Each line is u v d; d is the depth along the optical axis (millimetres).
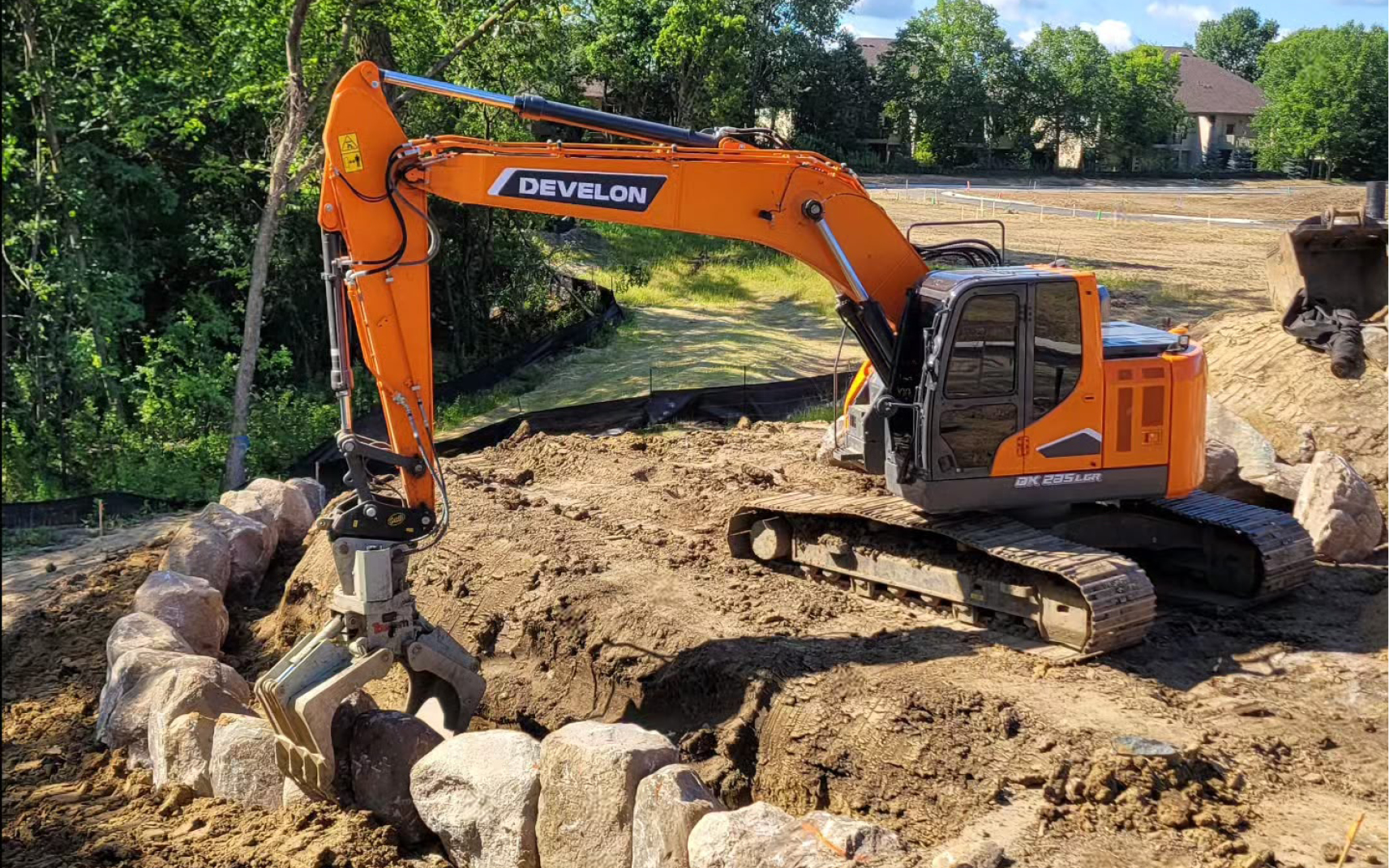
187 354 22828
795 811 7512
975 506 8992
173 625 10383
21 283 19906
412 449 8344
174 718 8312
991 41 77688
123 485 18328
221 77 20688
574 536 11297
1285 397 13992
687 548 10961
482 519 11977
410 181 8109
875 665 8203
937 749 7168
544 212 8453
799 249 9047
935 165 71500
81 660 11016
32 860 7219
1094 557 8391
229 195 24078
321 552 11547
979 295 8672
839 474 13023
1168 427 9133
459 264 26625
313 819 7398
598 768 6293
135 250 22953
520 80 25578
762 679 8109
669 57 43469
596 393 21734
